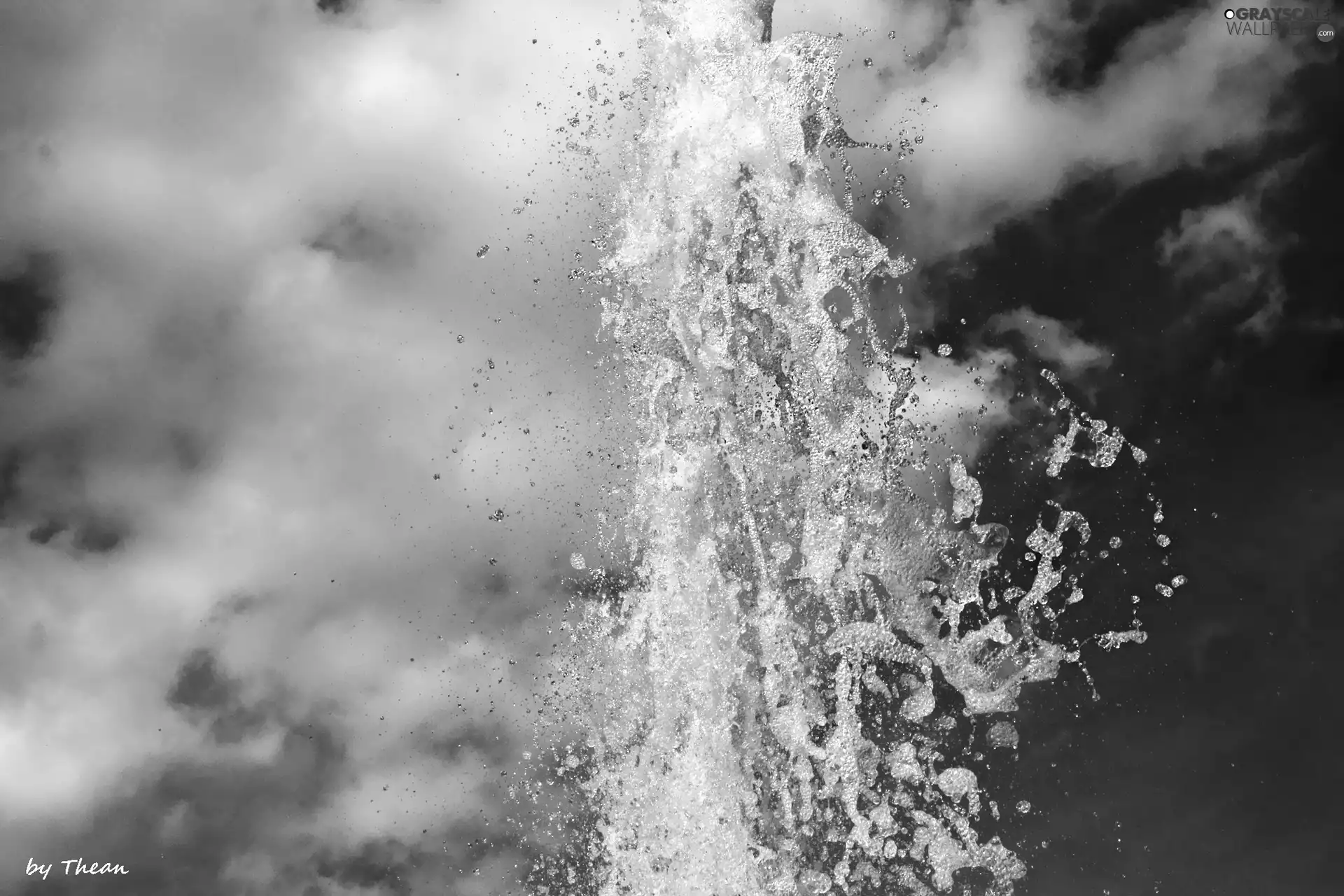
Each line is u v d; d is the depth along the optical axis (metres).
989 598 3.50
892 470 3.45
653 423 3.59
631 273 3.64
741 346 3.52
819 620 3.37
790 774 3.31
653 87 3.62
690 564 3.49
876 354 3.51
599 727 3.70
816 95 3.56
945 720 3.39
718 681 3.40
